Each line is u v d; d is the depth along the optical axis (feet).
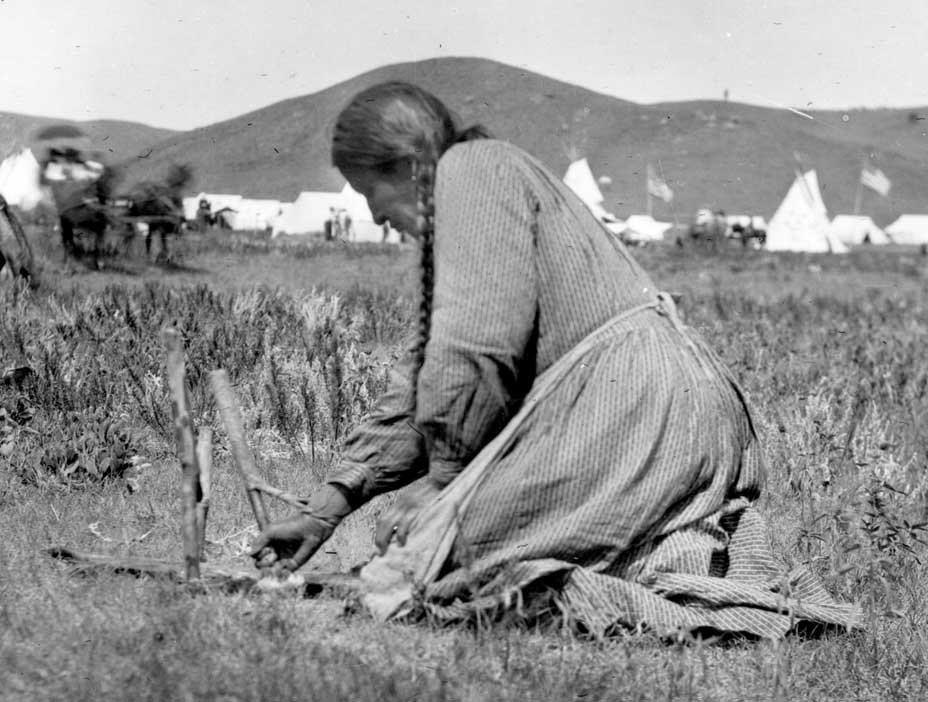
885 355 32.55
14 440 17.95
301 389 19.21
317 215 154.30
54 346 22.50
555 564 10.81
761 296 69.87
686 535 11.16
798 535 14.94
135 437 18.58
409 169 11.53
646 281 11.84
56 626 10.51
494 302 10.98
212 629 10.51
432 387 11.05
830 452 19.04
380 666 10.00
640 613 10.75
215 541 13.82
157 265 61.93
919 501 17.92
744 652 10.94
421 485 11.70
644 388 11.09
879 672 10.82
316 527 12.07
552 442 11.07
